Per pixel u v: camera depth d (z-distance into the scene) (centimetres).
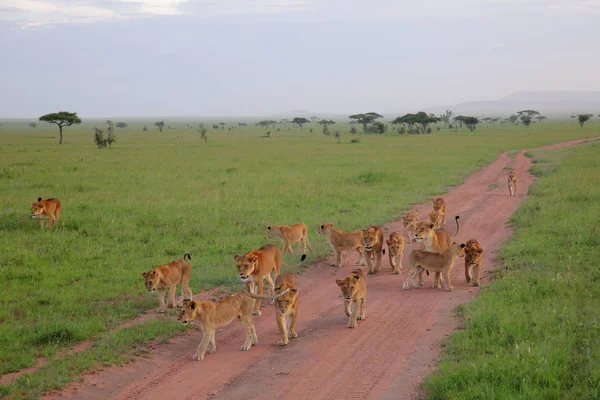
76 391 834
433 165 4278
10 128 18938
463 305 1159
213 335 999
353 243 1571
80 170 3959
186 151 6362
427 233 1480
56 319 1113
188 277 1260
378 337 1036
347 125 19700
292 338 1060
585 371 783
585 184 2720
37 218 1952
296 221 2120
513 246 1638
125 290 1326
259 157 5372
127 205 2406
